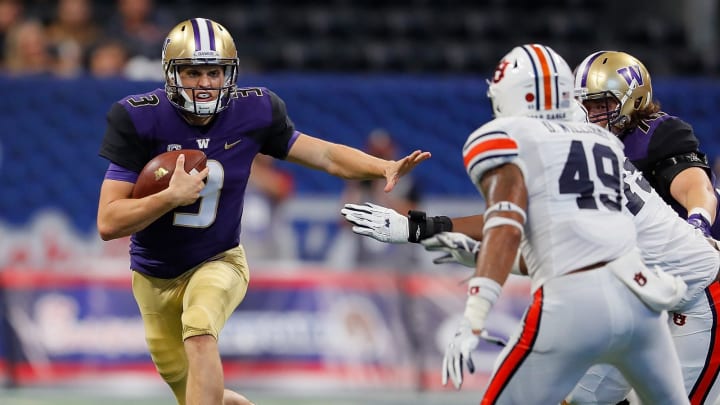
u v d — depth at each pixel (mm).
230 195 18750
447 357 14984
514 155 15469
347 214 17672
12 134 41438
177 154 17938
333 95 43562
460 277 33219
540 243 15539
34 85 41969
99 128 41969
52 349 31516
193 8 50031
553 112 16062
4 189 40812
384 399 30531
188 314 17781
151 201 17359
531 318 15453
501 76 16203
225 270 18656
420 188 39656
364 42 51500
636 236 17344
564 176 15539
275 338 31859
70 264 37688
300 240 40812
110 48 43938
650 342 15531
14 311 31625
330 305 32375
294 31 51062
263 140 19031
